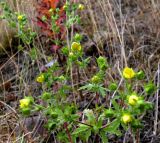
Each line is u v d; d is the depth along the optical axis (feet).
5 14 1.93
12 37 2.41
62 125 1.51
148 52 2.18
